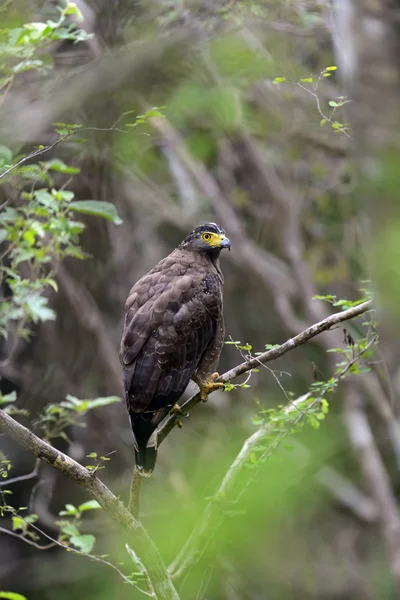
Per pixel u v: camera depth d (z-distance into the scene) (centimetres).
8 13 980
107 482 1395
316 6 1266
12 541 1418
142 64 1120
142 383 780
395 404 641
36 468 895
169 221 1628
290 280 1658
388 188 597
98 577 1311
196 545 800
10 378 1254
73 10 870
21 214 941
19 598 762
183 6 1190
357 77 659
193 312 813
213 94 1291
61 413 972
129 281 1463
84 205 896
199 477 1177
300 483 1123
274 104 1498
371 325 747
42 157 1091
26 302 939
